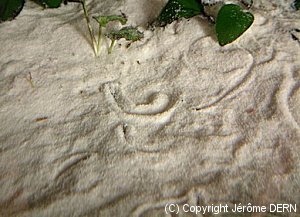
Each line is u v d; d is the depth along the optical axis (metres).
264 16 0.26
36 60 0.24
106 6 0.28
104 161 0.18
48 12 0.28
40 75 0.23
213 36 0.25
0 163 0.18
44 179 0.18
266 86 0.21
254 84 0.22
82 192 0.17
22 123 0.20
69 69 0.23
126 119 0.20
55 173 0.18
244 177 0.17
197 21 0.26
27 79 0.23
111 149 0.19
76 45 0.25
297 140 0.19
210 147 0.19
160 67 0.23
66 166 0.18
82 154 0.19
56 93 0.22
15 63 0.24
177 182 0.17
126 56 0.24
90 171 0.18
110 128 0.20
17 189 0.17
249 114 0.20
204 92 0.22
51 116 0.21
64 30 0.26
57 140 0.19
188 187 0.17
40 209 0.17
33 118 0.20
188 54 0.24
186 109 0.21
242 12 0.24
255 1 0.27
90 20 0.27
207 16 0.26
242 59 0.23
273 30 0.25
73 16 0.28
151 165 0.18
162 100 0.21
